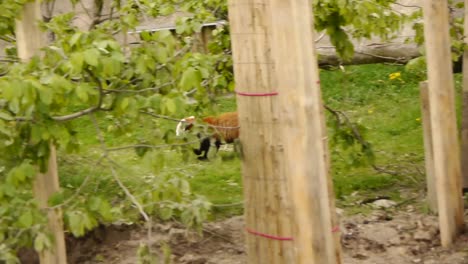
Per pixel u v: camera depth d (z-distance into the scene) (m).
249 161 5.85
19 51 6.00
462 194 8.29
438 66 7.28
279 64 4.65
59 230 5.64
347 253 7.69
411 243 7.75
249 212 5.94
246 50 5.70
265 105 5.71
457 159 7.50
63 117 5.42
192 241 7.93
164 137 5.83
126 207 5.86
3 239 5.00
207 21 7.85
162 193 5.59
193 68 5.48
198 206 5.47
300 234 4.74
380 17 8.20
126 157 10.56
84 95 5.05
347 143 8.85
